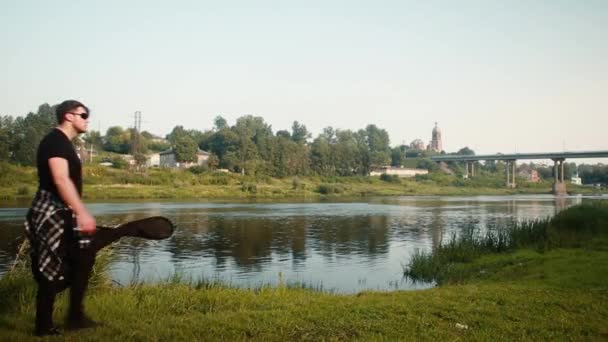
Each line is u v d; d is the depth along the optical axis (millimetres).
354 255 27375
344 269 22875
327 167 154000
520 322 7859
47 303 5770
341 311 8164
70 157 5508
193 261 25078
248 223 45438
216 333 6520
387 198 106625
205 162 136125
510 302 9289
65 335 5906
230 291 10102
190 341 6102
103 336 6016
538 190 159125
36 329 5867
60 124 5664
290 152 145750
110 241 5941
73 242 5672
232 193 103250
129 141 151375
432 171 187000
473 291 10461
